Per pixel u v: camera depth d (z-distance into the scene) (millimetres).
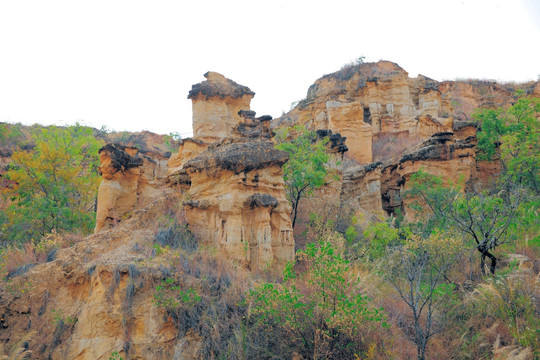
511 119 28281
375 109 41031
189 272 10906
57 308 10930
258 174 13430
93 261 11180
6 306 10906
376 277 12844
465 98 51188
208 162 13562
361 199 26062
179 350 9438
